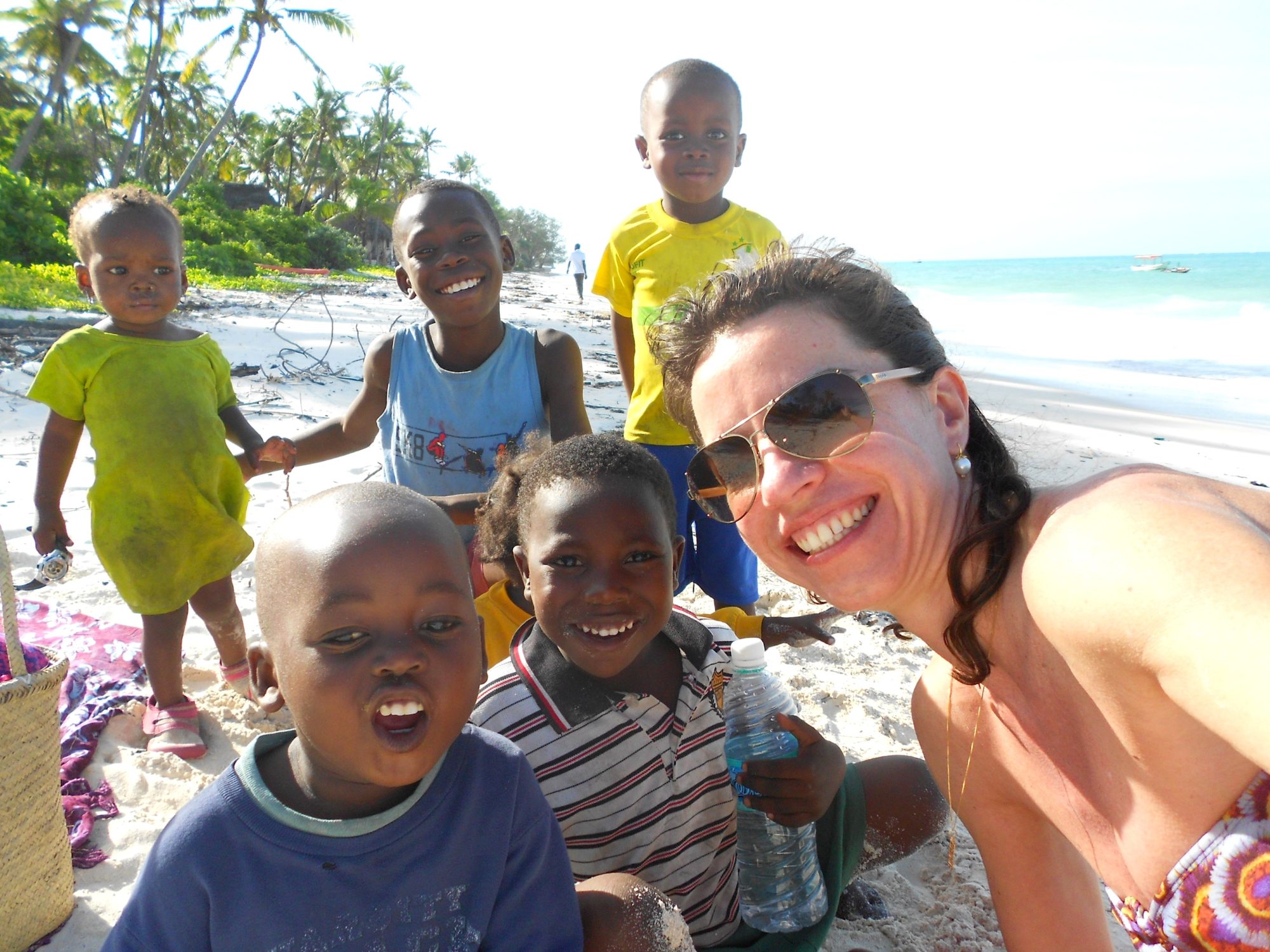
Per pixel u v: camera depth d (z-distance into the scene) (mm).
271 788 605
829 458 568
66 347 1207
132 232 1231
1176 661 400
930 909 928
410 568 573
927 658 1465
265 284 7852
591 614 757
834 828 834
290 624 573
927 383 586
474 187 1303
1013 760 636
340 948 583
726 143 1517
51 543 1229
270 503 1953
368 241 19922
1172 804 495
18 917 831
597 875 770
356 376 3418
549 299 10359
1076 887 699
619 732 765
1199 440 3377
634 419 1477
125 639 1405
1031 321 9750
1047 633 492
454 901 610
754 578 1442
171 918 576
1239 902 482
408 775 573
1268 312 11016
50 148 13070
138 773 1105
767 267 625
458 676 583
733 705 797
